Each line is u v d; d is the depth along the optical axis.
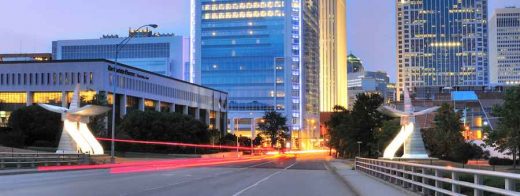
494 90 167.75
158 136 90.44
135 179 28.08
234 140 144.88
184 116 97.62
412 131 50.81
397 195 19.64
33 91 103.75
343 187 24.58
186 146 93.75
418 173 19.61
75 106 50.75
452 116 55.06
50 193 19.06
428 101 134.88
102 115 79.19
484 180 16.53
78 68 102.19
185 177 31.05
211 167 49.12
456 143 54.72
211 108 162.38
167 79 131.25
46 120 82.19
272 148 174.25
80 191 20.03
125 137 83.81
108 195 18.42
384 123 70.50
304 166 55.81
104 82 101.44
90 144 52.34
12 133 75.69
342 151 95.75
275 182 27.95
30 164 38.44
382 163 29.70
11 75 105.00
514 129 39.59
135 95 113.44
